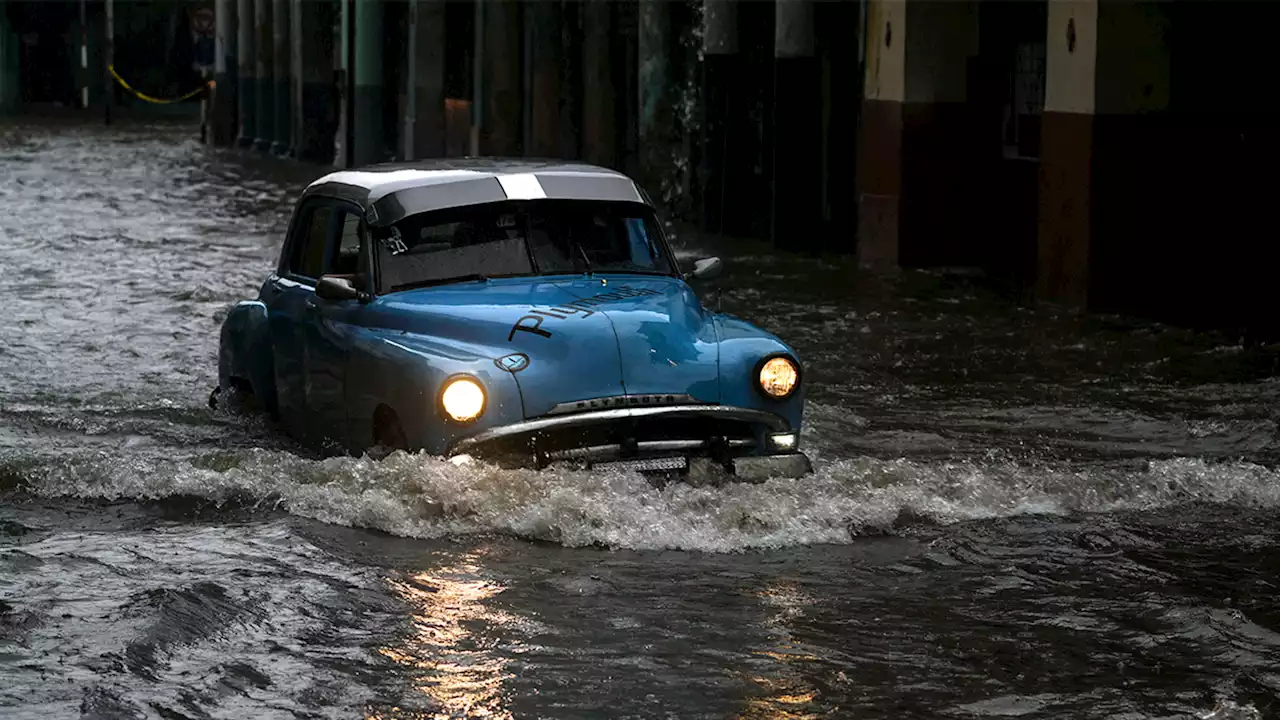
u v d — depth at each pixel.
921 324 20.56
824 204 29.62
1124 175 21.72
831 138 29.39
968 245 27.28
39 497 11.51
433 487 10.70
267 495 11.34
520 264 12.13
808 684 7.91
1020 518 11.16
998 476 11.79
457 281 11.99
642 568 9.87
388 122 50.12
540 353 10.86
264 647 8.35
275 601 9.11
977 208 27.20
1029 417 14.84
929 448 13.47
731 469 11.09
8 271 25.39
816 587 9.55
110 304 21.92
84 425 14.05
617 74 38.12
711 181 32.44
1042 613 9.09
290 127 60.22
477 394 10.66
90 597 9.16
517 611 9.01
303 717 7.43
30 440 13.46
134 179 46.34
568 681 7.92
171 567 9.79
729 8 31.56
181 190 42.94
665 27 34.94
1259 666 8.20
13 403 15.05
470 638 8.55
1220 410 15.20
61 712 7.40
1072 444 13.76
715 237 32.09
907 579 9.73
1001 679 8.01
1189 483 11.87
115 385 16.05
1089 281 21.91
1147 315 21.66
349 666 8.09
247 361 13.93
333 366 12.12
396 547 10.27
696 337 11.31
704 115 32.41
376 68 49.75
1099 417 14.84
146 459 12.20
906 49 26.70
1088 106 21.75
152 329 19.78
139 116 85.69
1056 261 22.69
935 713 7.55
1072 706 7.64
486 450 10.83
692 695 7.75
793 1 29.17
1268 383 16.56
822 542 10.48
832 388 16.14
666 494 10.77
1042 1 25.34
